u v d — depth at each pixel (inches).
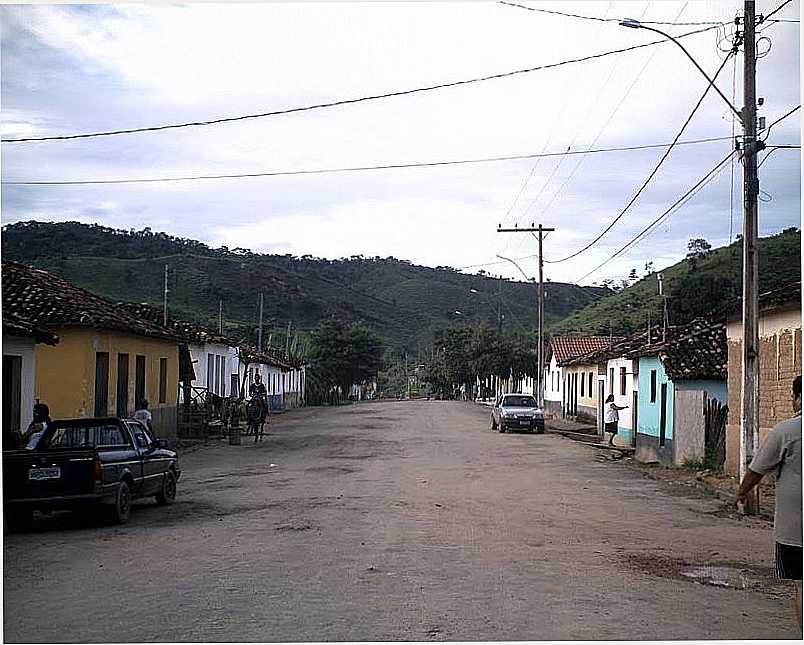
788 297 690.8
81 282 3193.9
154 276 3565.5
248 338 3048.7
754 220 669.3
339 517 577.0
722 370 987.3
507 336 2999.5
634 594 363.9
